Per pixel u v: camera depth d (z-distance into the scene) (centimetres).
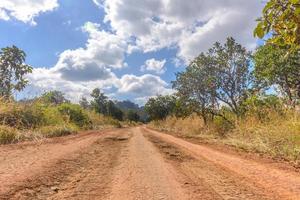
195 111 2708
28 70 1856
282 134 1285
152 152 1124
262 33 407
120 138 1747
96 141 1472
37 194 526
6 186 548
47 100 2277
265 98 1741
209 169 818
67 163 814
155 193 557
